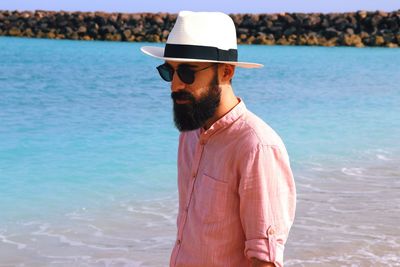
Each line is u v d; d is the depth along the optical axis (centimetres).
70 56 4231
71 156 984
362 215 662
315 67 3509
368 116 1521
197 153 240
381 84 2519
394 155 1001
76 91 2159
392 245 572
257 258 224
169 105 1777
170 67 237
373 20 5975
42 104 1747
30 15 6844
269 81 2647
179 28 233
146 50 251
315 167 900
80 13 6656
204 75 233
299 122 1396
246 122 232
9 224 625
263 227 224
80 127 1305
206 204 234
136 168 894
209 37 231
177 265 243
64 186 785
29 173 859
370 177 843
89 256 545
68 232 606
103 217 654
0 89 2155
